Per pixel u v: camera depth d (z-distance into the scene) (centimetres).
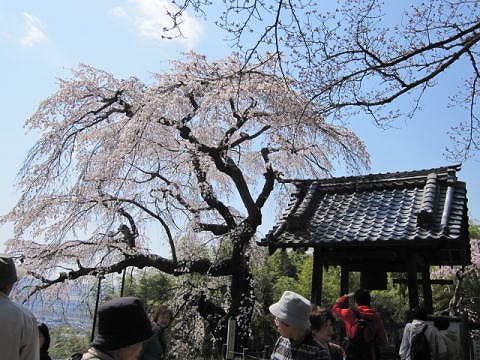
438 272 1633
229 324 661
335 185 889
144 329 209
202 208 1280
